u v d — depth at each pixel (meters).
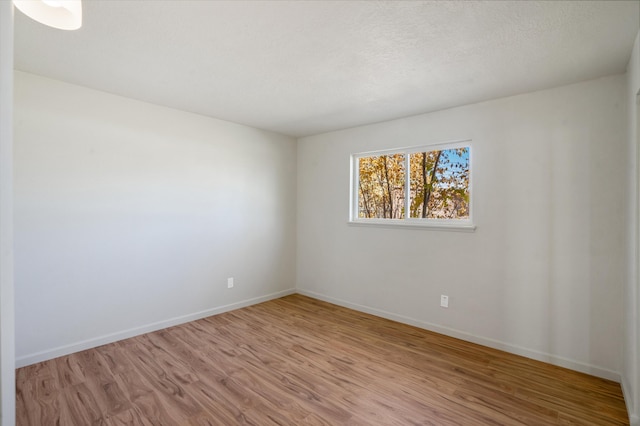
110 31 1.87
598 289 2.44
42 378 2.32
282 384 2.29
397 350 2.86
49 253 2.62
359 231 3.96
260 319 3.63
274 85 2.68
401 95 2.88
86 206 2.81
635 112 1.93
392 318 3.64
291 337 3.13
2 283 0.91
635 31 1.80
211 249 3.72
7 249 0.92
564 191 2.58
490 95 2.83
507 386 2.29
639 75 1.79
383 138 3.73
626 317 2.22
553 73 2.37
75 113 2.73
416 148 3.52
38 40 1.98
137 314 3.13
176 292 3.42
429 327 3.34
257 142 4.18
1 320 0.90
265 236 4.30
